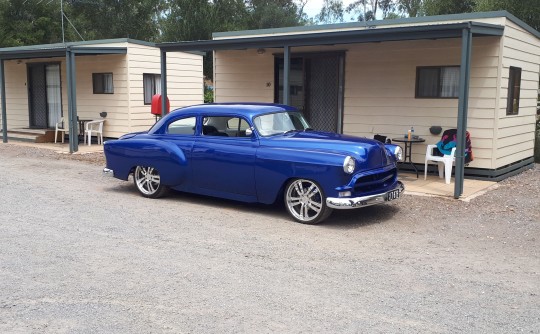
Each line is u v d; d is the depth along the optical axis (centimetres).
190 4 2992
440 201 791
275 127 734
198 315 391
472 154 974
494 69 942
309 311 399
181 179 771
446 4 2059
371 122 1110
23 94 1759
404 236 612
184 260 516
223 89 1320
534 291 443
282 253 541
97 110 1558
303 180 662
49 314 393
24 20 3094
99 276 470
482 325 377
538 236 616
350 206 629
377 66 1088
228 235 608
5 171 1079
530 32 1069
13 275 472
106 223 657
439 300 421
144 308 404
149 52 1536
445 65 1002
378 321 382
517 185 938
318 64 1174
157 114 1210
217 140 741
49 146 1506
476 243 586
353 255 536
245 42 1016
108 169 855
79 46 1351
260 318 387
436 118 1024
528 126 1137
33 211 719
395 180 719
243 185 710
